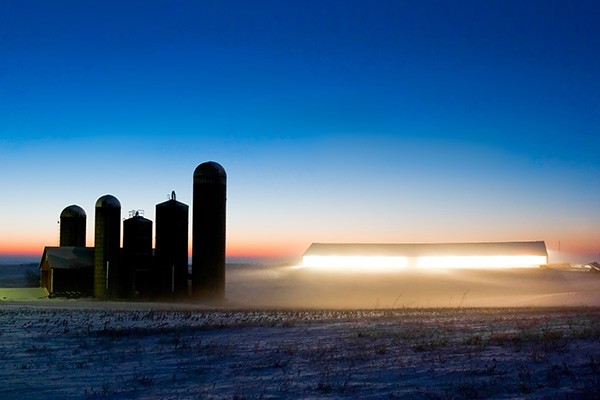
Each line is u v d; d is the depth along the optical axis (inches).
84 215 3070.9
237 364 732.0
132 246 2476.6
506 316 1284.4
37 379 664.4
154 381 650.8
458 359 716.0
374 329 1037.8
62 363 754.2
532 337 866.1
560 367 650.8
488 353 749.9
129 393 597.3
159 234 2447.1
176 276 2431.1
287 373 672.4
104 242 2469.2
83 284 2532.0
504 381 603.2
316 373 666.8
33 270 4333.2
